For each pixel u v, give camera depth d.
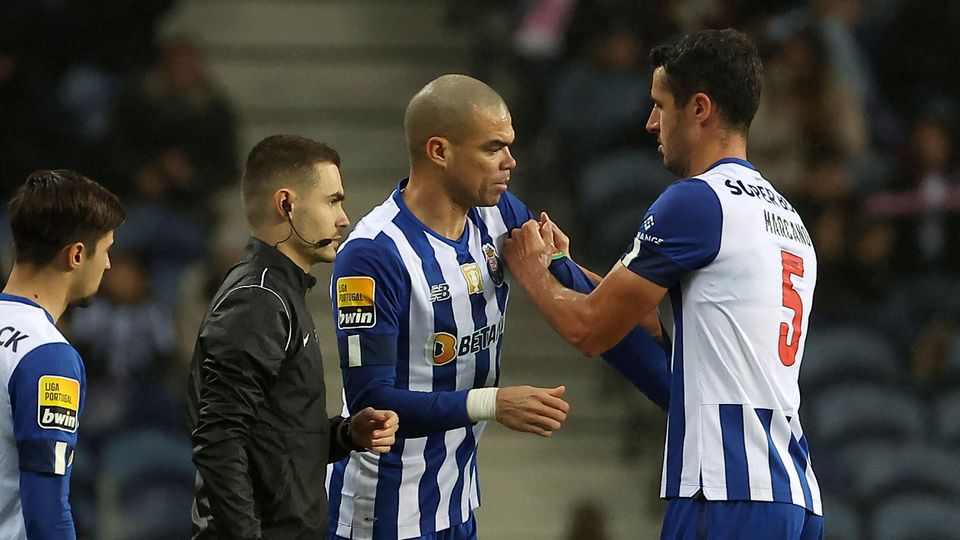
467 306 15.09
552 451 33.34
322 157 13.91
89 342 31.78
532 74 38.44
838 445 31.11
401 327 14.83
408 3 43.09
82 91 38.78
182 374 32.34
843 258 33.81
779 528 13.49
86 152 36.47
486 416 14.21
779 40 37.06
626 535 31.89
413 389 15.05
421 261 14.83
